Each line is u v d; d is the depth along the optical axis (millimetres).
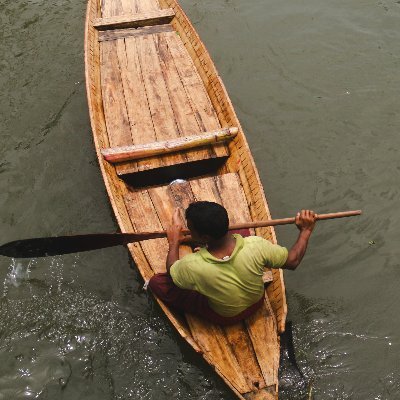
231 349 3449
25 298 4406
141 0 6992
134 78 5684
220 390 3654
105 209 5180
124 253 4684
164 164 4789
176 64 5852
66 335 4129
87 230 5023
